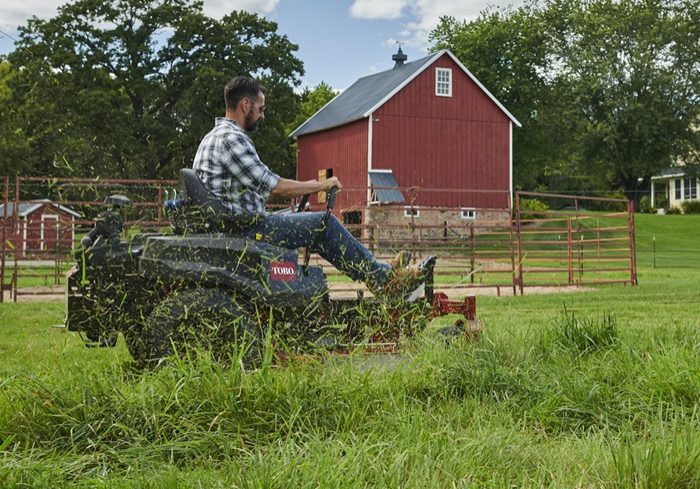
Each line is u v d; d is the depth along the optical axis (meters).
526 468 3.43
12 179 37.91
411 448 3.37
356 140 37.06
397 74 38.91
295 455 3.24
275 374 4.16
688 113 55.91
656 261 27.08
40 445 3.63
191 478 3.15
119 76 43.97
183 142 42.97
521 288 14.41
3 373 4.99
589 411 4.26
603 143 56.78
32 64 42.00
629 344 5.50
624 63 56.34
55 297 13.77
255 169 5.18
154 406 3.82
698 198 63.38
